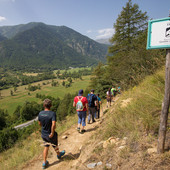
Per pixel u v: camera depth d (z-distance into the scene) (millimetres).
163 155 1809
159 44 1677
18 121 69750
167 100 1713
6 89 194125
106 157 2402
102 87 15891
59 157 3203
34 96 145125
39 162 3398
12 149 6840
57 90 160500
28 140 7371
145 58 6266
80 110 4520
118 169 1981
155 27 1708
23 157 4082
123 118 3447
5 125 66812
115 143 2676
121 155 2217
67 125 6902
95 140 3490
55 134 3020
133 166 1893
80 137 4340
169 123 2391
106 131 3475
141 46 7695
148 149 2055
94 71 27375
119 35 16891
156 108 2906
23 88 194125
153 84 4172
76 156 3123
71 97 44469
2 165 4109
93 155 2676
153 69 5461
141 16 15922
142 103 3365
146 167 1774
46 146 3010
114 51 17984
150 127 2502
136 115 3201
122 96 5742
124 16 16484
